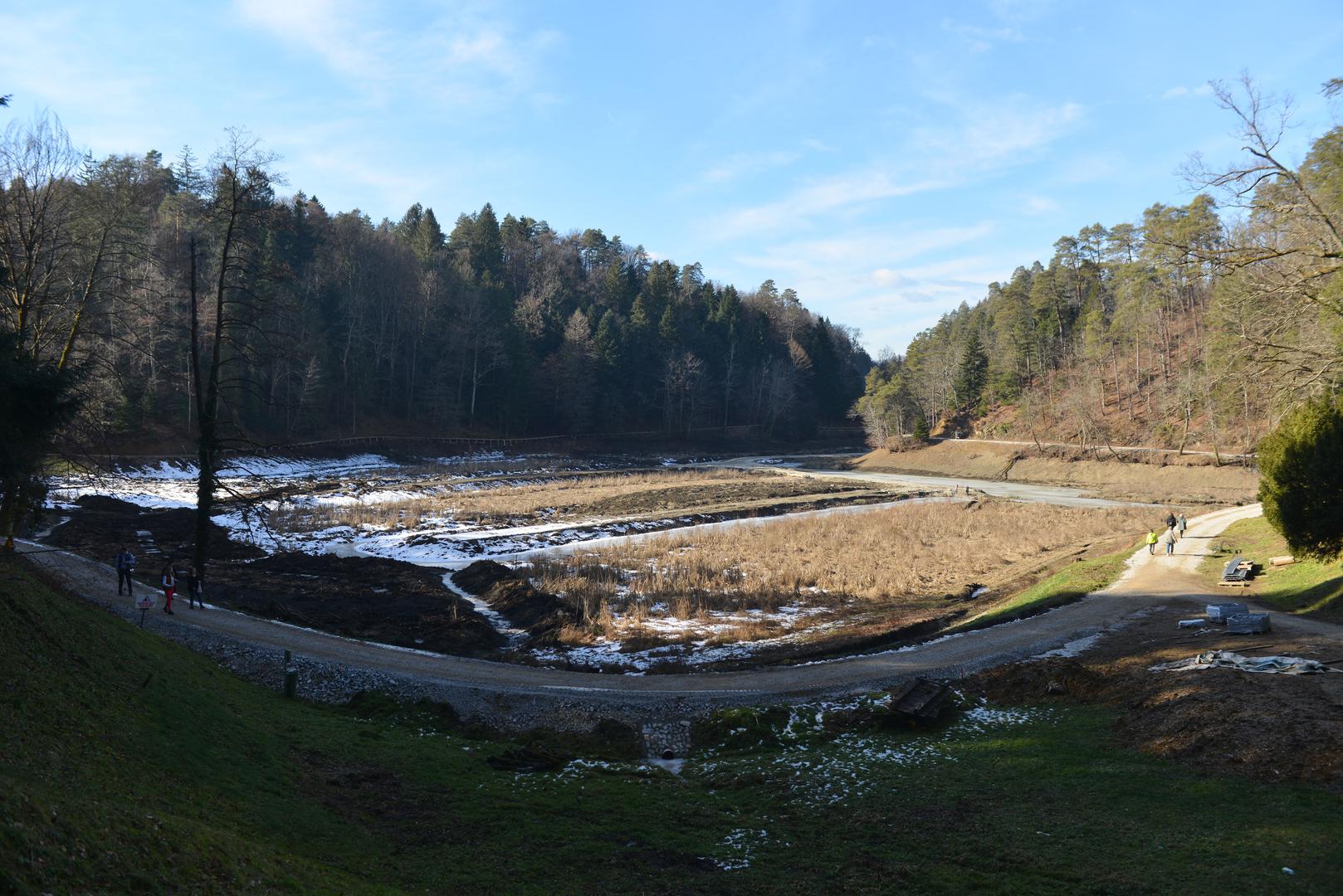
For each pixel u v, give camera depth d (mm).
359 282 98312
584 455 112688
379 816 13375
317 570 37688
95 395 26188
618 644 27484
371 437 93875
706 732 19047
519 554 44562
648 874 11453
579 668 24656
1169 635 22766
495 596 34500
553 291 141125
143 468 62500
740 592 35156
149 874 8141
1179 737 14703
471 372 112125
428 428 103625
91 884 7449
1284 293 25109
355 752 16125
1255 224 25750
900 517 57625
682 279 182875
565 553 44250
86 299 27531
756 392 145625
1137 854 10852
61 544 36188
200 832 9773
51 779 9516
